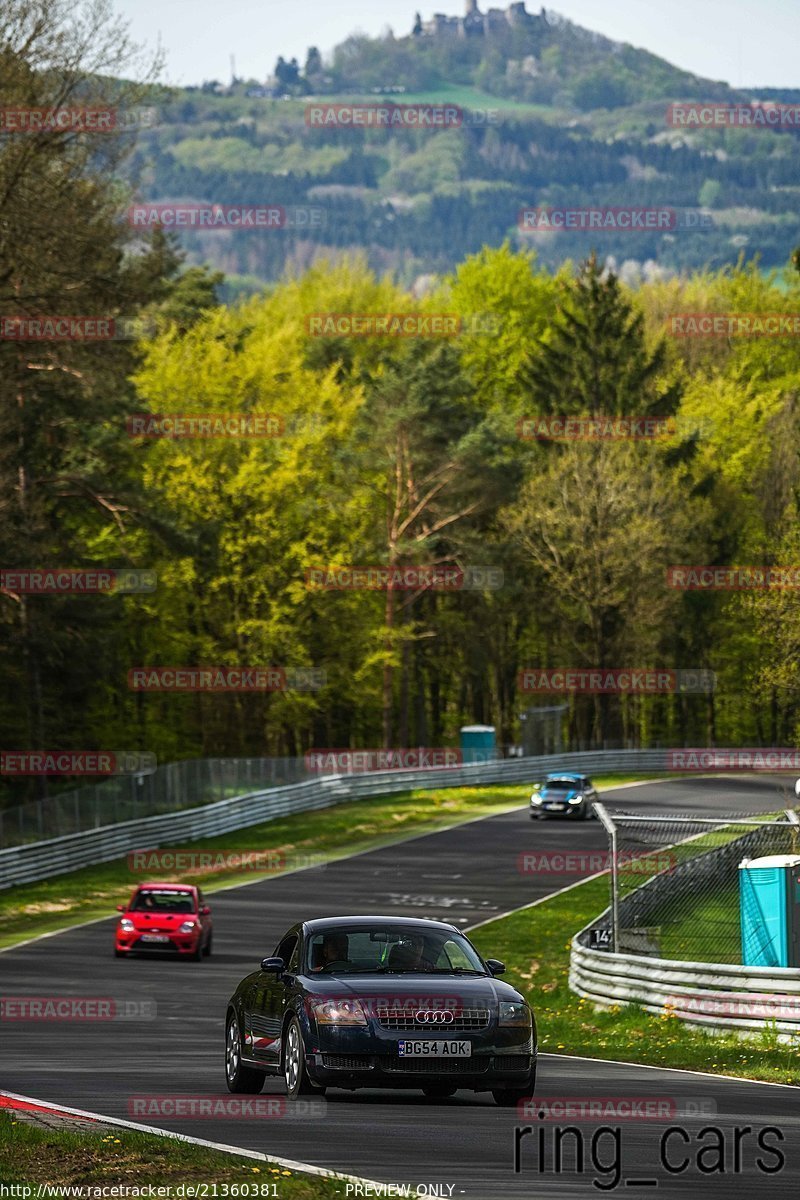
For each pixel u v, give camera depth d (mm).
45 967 123875
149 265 181000
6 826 177500
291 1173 40031
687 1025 85750
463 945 58562
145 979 116812
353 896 166875
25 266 163750
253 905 161250
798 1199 38875
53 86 162750
